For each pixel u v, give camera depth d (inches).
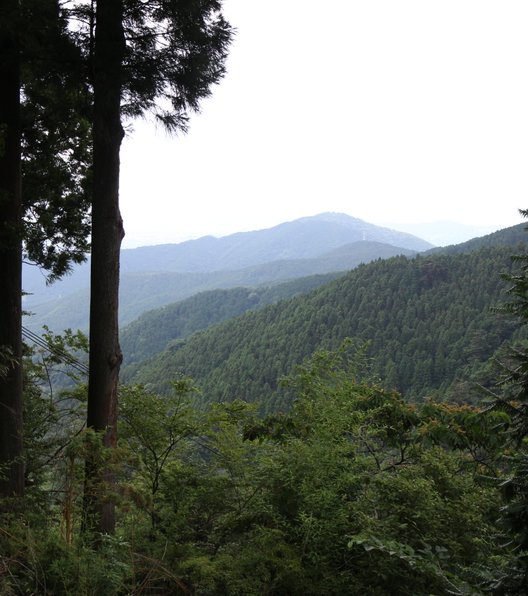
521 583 85.8
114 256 242.5
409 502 146.9
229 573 138.0
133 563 126.5
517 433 104.7
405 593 129.2
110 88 235.3
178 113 266.4
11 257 241.8
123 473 180.2
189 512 182.7
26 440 257.0
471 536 140.3
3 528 120.6
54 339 318.0
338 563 139.7
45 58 230.5
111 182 243.6
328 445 156.4
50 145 319.3
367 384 203.6
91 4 243.0
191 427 201.6
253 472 182.7
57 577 105.7
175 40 245.8
